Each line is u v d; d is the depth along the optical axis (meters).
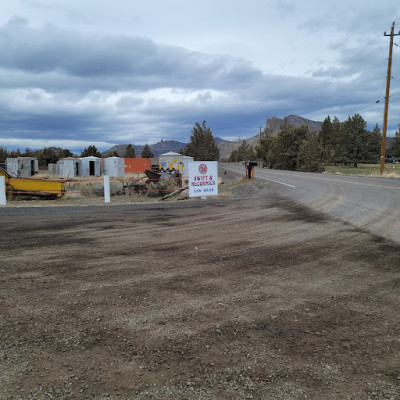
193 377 2.19
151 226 8.41
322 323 2.98
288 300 3.51
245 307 3.33
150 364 2.35
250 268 4.67
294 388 2.07
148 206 13.04
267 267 4.71
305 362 2.36
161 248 5.96
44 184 18.84
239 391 2.05
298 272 4.47
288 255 5.35
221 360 2.39
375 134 83.06
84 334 2.80
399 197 12.10
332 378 2.17
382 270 4.52
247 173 26.23
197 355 2.46
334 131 90.44
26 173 35.38
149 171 22.56
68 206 13.20
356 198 12.46
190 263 4.95
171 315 3.15
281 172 38.84
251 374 2.22
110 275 4.41
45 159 63.38
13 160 34.78
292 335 2.76
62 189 19.25
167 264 4.91
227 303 3.43
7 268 4.77
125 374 2.23
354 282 4.07
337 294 3.68
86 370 2.28
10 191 18.27
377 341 2.66
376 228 7.26
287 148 56.25
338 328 2.88
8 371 2.29
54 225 8.66
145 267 4.76
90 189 22.50
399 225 7.43
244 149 137.62
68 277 4.34
